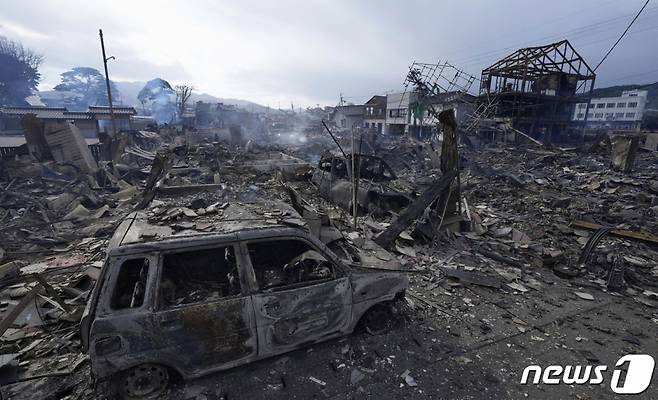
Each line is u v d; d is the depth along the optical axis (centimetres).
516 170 1991
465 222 902
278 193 1225
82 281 550
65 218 949
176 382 356
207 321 328
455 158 841
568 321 511
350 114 7150
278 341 364
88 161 1527
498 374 392
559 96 3888
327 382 367
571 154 2444
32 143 1460
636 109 7212
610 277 629
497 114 3853
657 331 489
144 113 8725
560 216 1055
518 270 693
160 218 404
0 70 5112
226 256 418
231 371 376
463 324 492
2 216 938
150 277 316
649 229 946
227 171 1688
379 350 420
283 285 381
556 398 358
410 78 3650
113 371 304
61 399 332
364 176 1123
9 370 359
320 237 482
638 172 1780
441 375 386
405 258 720
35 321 448
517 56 3928
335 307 390
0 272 574
